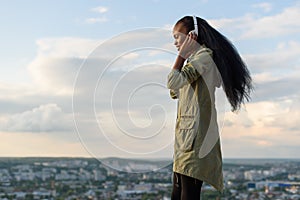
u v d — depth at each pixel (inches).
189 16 99.9
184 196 96.5
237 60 97.9
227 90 96.7
